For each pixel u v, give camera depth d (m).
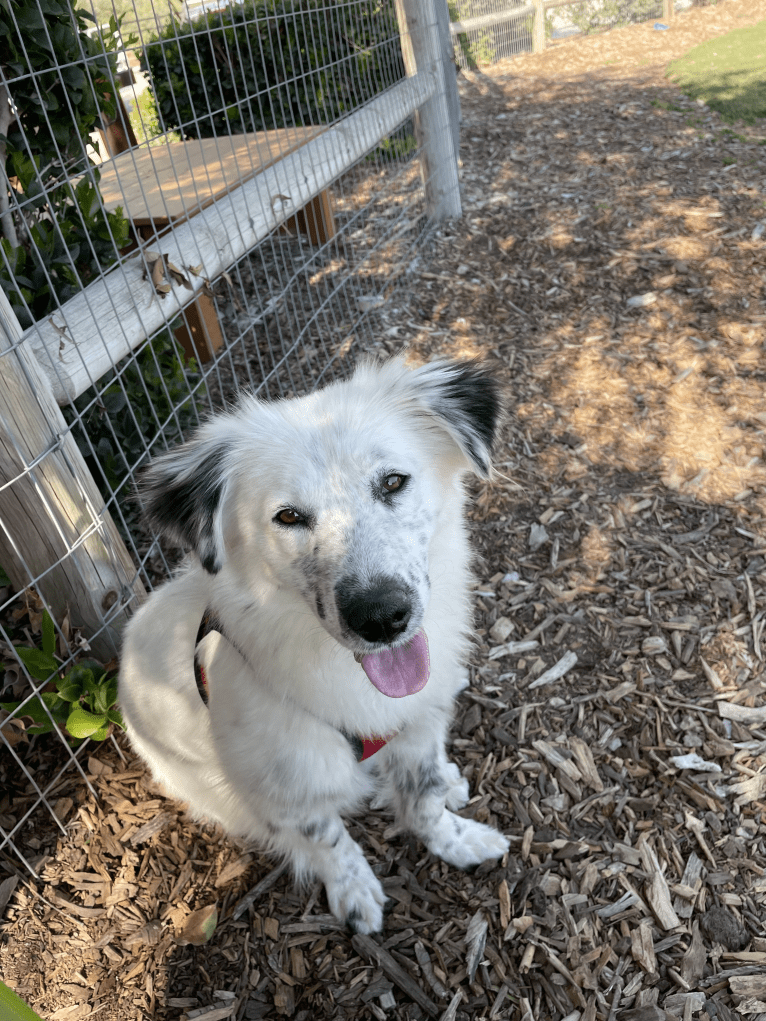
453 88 1.58
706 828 0.54
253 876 0.54
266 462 0.42
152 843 0.56
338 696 0.45
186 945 0.50
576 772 0.58
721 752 0.58
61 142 0.72
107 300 0.59
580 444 0.91
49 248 0.64
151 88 0.69
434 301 1.23
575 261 1.27
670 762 0.58
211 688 0.46
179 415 0.82
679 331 1.08
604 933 0.49
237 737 0.46
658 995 0.46
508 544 0.80
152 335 0.66
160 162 1.26
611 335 1.09
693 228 1.30
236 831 0.54
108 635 0.61
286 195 0.88
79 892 0.54
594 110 2.02
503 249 1.36
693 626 0.68
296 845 0.51
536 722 0.62
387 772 0.55
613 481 0.85
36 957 0.50
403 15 1.33
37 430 0.52
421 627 0.41
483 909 0.51
